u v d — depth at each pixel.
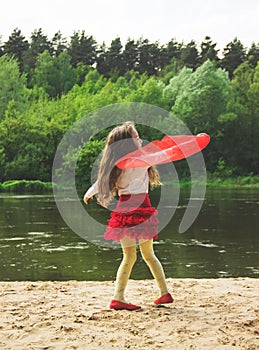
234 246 13.36
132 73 79.75
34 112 50.88
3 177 43.53
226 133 52.81
